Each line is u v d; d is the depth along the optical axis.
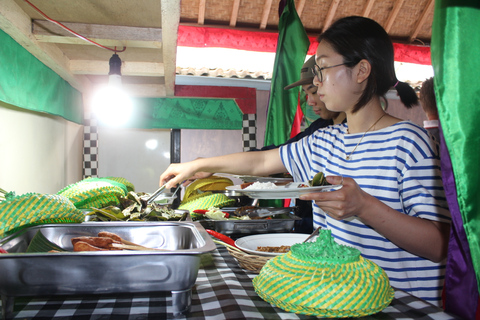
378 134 1.30
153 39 2.23
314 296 0.75
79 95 3.74
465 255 0.82
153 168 4.35
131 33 2.21
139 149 4.32
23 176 2.54
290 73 2.28
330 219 1.38
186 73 4.14
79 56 2.81
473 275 0.80
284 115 2.33
